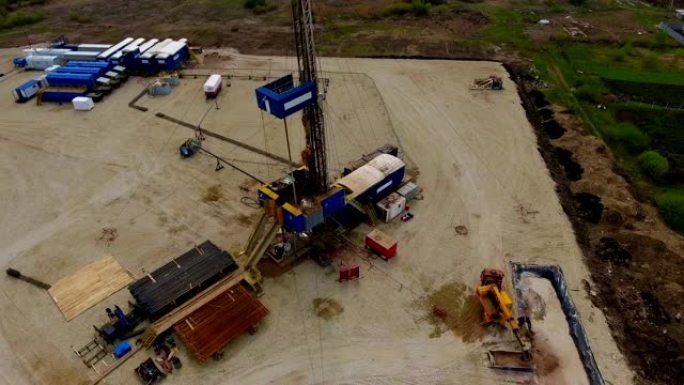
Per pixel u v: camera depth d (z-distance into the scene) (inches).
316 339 1174.3
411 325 1201.4
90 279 1344.7
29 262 1405.0
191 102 2202.3
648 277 1312.7
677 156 1825.8
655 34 2886.3
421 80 2330.2
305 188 1382.9
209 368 1115.3
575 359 1115.3
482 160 1779.0
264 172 1738.4
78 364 1132.5
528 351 1109.7
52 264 1396.4
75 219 1556.3
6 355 1152.8
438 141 1888.5
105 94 2272.4
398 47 2674.7
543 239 1437.0
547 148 1857.8
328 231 1470.2
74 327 1217.4
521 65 2501.2
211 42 2810.0
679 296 1251.8
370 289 1295.5
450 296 1270.9
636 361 1113.4
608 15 3203.7
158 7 3427.7
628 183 1670.8
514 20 3073.3
